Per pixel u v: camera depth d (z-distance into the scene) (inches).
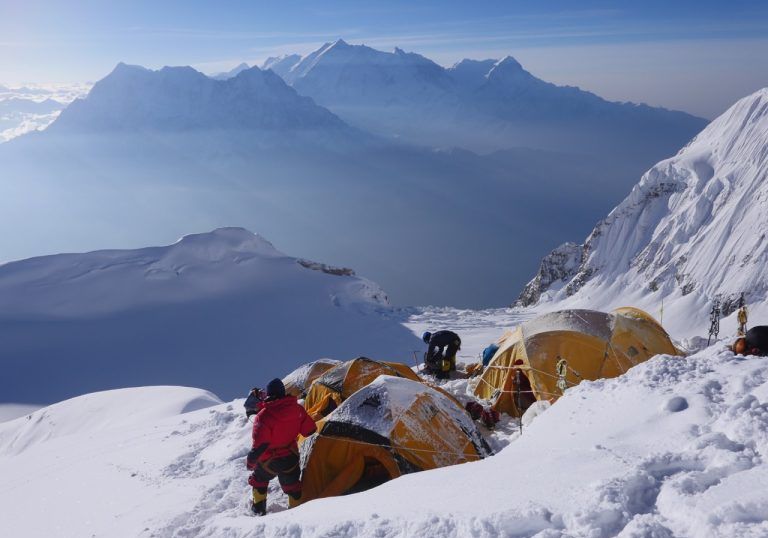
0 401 1807.3
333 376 493.0
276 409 311.6
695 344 716.0
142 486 397.1
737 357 289.0
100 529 331.3
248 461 303.7
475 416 467.5
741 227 2608.3
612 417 253.9
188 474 405.7
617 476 183.9
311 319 2504.9
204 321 2507.4
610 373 518.3
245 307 2659.9
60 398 1813.5
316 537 201.6
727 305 2364.7
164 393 1114.1
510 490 199.8
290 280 3016.7
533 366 519.8
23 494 456.4
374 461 362.0
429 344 671.1
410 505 208.8
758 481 164.2
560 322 546.3
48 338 2343.8
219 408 646.5
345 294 2847.0
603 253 3169.3
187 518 311.9
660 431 225.3
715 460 187.3
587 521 165.6
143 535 295.4
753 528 142.6
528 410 429.4
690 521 155.0
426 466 343.0
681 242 2847.0
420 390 375.2
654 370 292.7
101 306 2706.7
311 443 355.3
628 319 562.6
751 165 2832.2
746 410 210.7
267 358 2089.1
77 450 595.2
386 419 350.3
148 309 2662.4
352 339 2215.8
